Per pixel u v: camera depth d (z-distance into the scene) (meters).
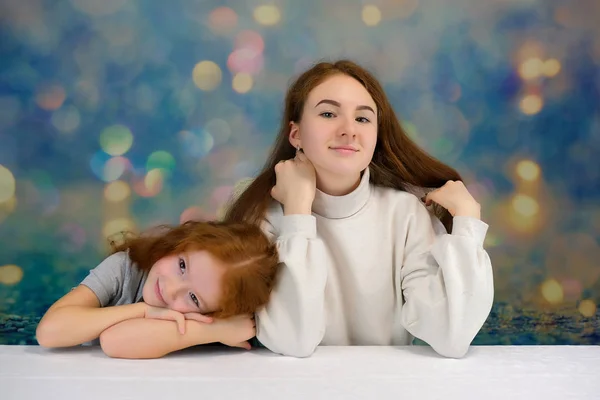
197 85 2.06
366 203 1.24
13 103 2.02
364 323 1.23
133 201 2.03
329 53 2.07
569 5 2.07
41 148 2.02
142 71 2.05
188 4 2.06
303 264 1.08
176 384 0.88
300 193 1.14
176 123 2.05
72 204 2.01
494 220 2.03
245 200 1.28
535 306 2.01
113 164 2.03
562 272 2.03
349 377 0.92
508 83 2.06
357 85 1.19
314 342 1.06
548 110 2.06
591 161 2.05
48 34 2.04
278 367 0.98
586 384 0.90
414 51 2.06
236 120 2.06
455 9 2.07
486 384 0.90
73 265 1.99
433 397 0.84
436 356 1.06
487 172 2.04
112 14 2.05
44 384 0.88
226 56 2.06
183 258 1.07
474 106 2.06
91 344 1.21
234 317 1.08
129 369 0.96
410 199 1.26
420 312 1.09
